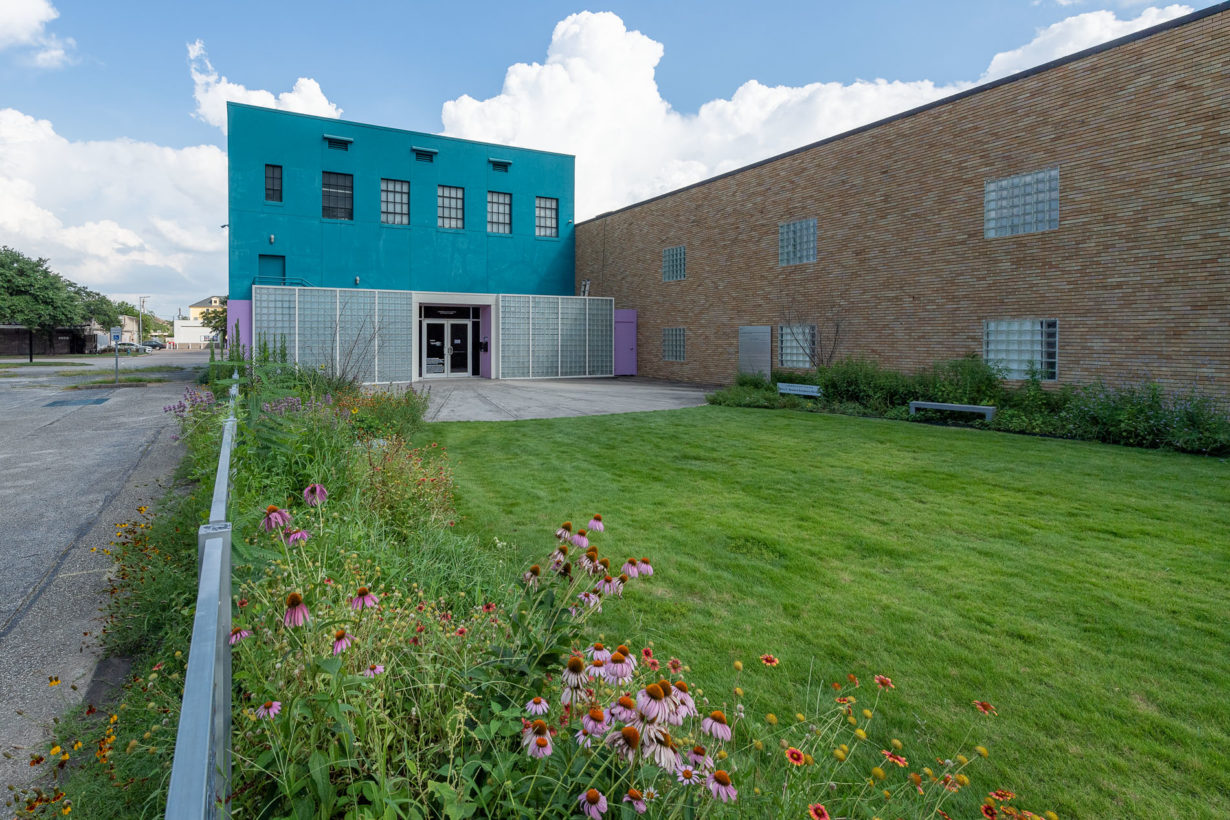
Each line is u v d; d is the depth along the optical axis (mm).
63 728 2340
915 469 8336
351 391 11992
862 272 16875
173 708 2156
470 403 15594
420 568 4020
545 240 26219
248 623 2311
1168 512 6379
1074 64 12414
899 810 2328
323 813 1565
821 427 11969
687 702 1731
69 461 7488
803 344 18688
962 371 13570
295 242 21141
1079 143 12367
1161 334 11250
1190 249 10875
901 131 15773
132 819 1850
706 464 8617
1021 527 5906
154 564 3449
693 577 4703
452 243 23984
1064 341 12680
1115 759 2787
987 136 13906
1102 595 4434
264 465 5012
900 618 4082
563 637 2152
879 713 3074
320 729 1832
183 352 66812
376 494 5180
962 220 14477
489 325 23875
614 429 11617
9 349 50219
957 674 3434
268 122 20703
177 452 8023
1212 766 2746
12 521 5176
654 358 24766
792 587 4555
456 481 7457
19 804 1987
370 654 2221
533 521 5914
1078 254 12422
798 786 2010
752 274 20406
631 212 25672
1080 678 3408
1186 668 3514
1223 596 4422
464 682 2127
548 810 1710
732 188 21078
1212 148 10602
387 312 21109
